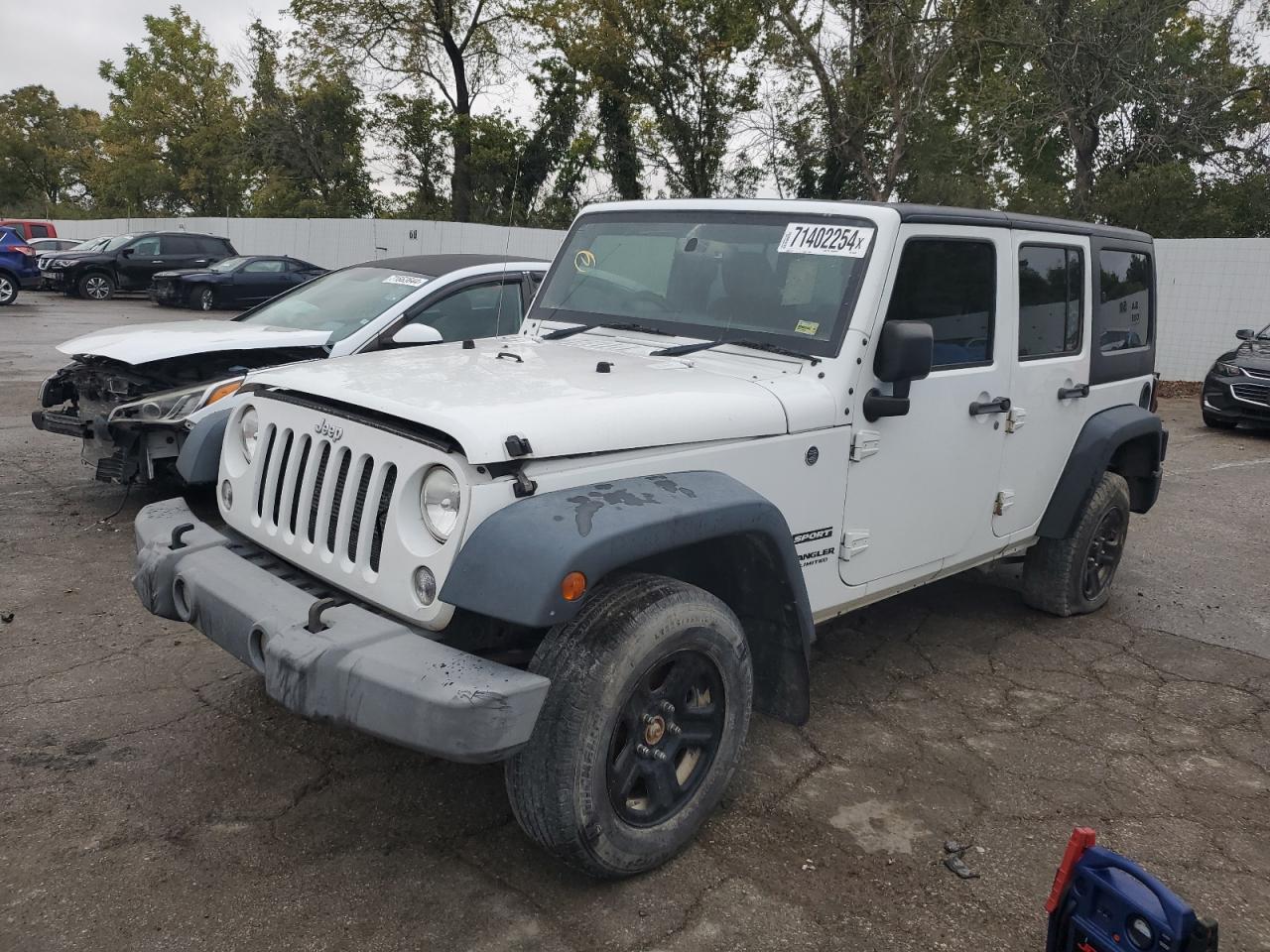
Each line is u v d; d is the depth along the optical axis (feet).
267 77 130.11
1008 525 14.85
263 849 9.62
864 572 12.16
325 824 10.07
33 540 18.76
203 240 90.27
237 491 10.77
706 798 9.84
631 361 11.64
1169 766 12.30
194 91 160.45
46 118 226.99
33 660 13.61
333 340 20.56
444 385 9.75
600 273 14.11
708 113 99.04
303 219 103.35
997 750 12.49
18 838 9.60
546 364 11.23
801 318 11.71
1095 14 60.13
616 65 98.68
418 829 10.05
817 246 11.94
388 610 8.83
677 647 9.08
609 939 8.56
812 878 9.62
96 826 9.86
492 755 7.72
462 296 22.12
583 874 9.30
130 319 67.26
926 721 13.21
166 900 8.78
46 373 40.86
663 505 8.73
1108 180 70.59
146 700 12.59
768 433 10.39
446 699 7.62
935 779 11.66
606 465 9.02
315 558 9.55
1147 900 6.35
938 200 60.90
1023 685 14.55
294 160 128.06
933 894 9.45
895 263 11.58
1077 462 15.80
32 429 29.25
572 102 114.11
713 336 12.34
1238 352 41.19
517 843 9.91
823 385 11.13
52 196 231.71
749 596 10.69
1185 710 13.93
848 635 16.30
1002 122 58.85
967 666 15.15
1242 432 40.37
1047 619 17.43
